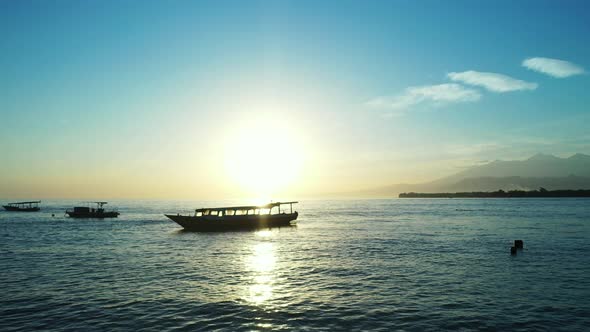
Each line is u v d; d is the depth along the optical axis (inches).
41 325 836.0
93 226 3661.4
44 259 1706.4
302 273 1358.3
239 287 1154.0
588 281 1208.2
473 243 2118.6
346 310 925.8
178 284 1195.9
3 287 1164.5
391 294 1066.1
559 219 3846.0
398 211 6427.2
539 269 1391.5
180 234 2866.6
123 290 1121.4
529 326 821.9
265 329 805.9
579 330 800.3
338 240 2354.8
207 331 794.8
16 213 6382.9
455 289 1116.5
